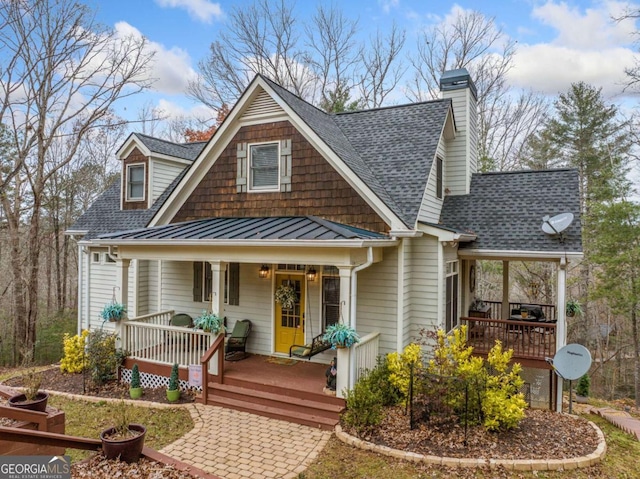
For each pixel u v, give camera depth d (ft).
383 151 35.78
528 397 34.06
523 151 84.69
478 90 79.10
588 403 41.04
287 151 33.58
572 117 82.69
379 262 30.73
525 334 36.65
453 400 23.32
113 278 46.91
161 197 46.78
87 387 32.24
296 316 34.96
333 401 25.71
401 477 19.22
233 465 20.51
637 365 58.49
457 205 39.52
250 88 34.22
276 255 27.84
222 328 29.63
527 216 35.58
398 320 29.86
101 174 86.48
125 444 16.62
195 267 40.01
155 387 32.09
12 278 59.31
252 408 26.94
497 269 74.90
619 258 56.49
